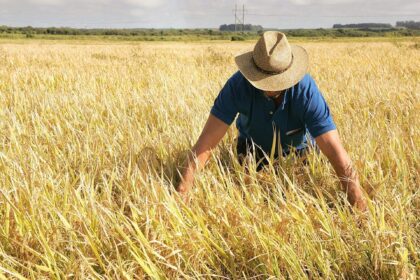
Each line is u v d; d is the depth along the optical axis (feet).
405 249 6.71
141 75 31.86
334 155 9.50
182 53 72.28
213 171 10.19
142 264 6.59
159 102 18.15
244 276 6.75
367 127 13.26
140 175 8.64
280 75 9.05
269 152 11.32
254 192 9.00
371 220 7.64
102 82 27.58
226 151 11.82
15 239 7.46
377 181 9.49
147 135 12.52
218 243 7.54
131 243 6.84
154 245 7.23
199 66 42.98
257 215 7.83
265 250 7.07
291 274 6.86
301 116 9.82
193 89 21.65
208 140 10.04
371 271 6.97
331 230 7.51
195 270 7.03
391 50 76.33
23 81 27.84
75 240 7.29
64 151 11.45
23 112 16.85
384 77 31.86
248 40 293.84
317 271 7.23
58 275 6.63
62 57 57.57
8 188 8.98
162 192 8.21
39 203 7.97
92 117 15.19
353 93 21.54
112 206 8.32
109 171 9.90
